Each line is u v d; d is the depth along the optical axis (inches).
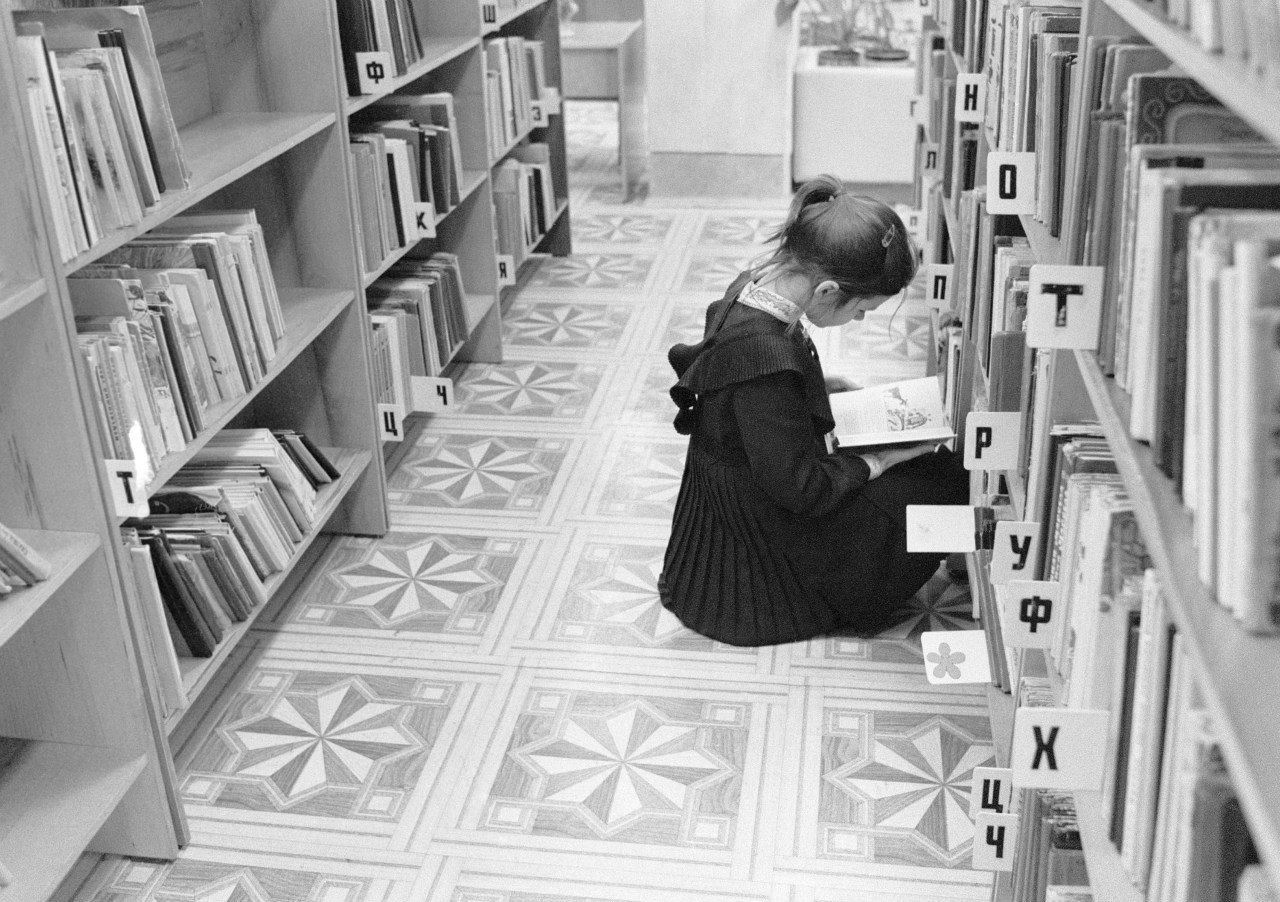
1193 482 44.9
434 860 92.1
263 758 102.9
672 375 173.9
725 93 242.1
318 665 114.7
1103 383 57.4
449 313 159.6
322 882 90.4
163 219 88.5
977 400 101.1
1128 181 54.3
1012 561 76.8
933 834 93.7
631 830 94.6
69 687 87.8
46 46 75.5
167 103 90.1
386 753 103.2
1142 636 52.6
